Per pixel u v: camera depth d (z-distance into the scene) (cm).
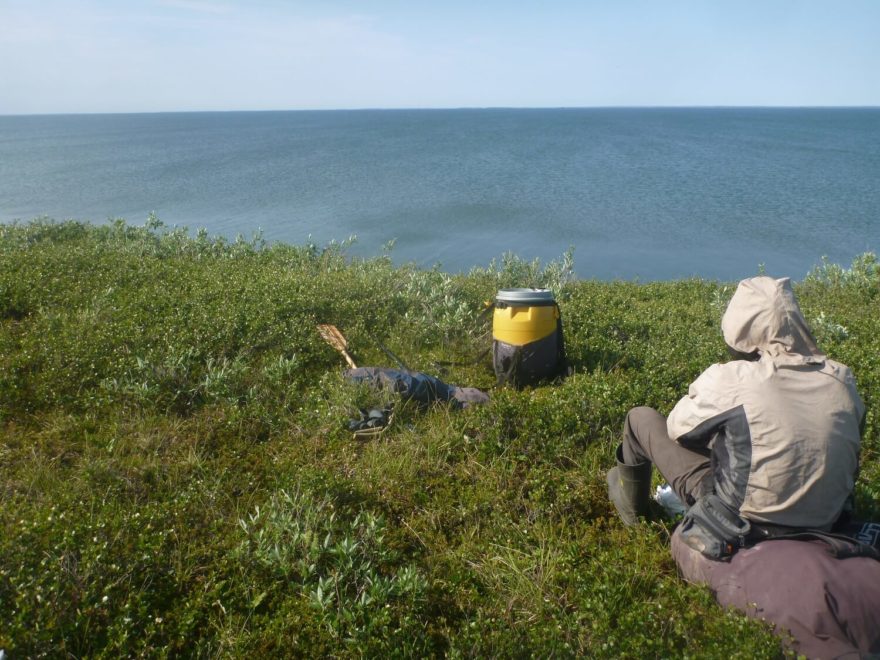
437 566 366
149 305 734
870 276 1068
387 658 296
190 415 536
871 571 279
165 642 313
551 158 8412
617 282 1198
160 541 355
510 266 1071
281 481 437
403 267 1112
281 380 593
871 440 481
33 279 803
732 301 338
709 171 6731
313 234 3081
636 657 291
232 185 5341
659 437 364
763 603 289
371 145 11662
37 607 305
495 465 461
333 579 337
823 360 315
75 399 536
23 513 379
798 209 4131
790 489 297
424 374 596
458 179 5866
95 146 12281
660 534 393
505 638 306
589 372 629
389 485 441
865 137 14300
